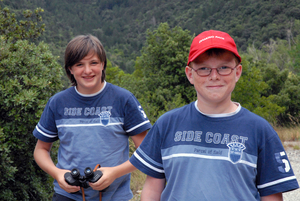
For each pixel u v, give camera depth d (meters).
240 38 86.56
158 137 1.56
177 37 17.55
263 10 93.50
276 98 21.48
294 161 7.74
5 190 3.92
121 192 2.22
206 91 1.43
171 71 17.53
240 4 115.38
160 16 172.38
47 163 2.23
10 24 5.88
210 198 1.32
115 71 40.31
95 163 2.08
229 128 1.41
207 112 1.47
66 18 170.38
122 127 2.19
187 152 1.43
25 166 4.21
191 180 1.38
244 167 1.35
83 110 2.16
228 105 1.47
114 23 191.00
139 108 2.23
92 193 2.10
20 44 4.55
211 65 1.42
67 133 2.14
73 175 1.94
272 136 1.38
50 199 4.45
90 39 2.10
